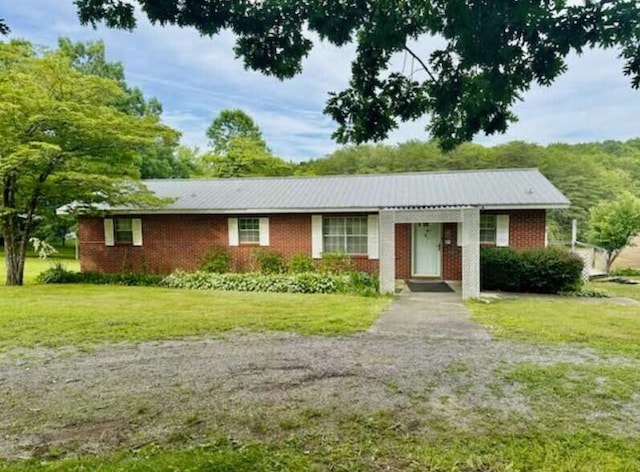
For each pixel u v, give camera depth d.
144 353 5.42
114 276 13.49
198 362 5.03
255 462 2.84
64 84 11.12
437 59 3.53
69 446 3.09
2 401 3.91
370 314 7.92
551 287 10.90
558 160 30.17
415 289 11.52
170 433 3.28
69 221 20.67
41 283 13.27
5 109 10.34
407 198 12.85
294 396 3.98
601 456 2.91
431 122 4.15
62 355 5.34
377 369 4.73
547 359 5.07
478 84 3.51
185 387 4.23
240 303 9.19
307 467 2.79
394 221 10.74
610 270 17.02
